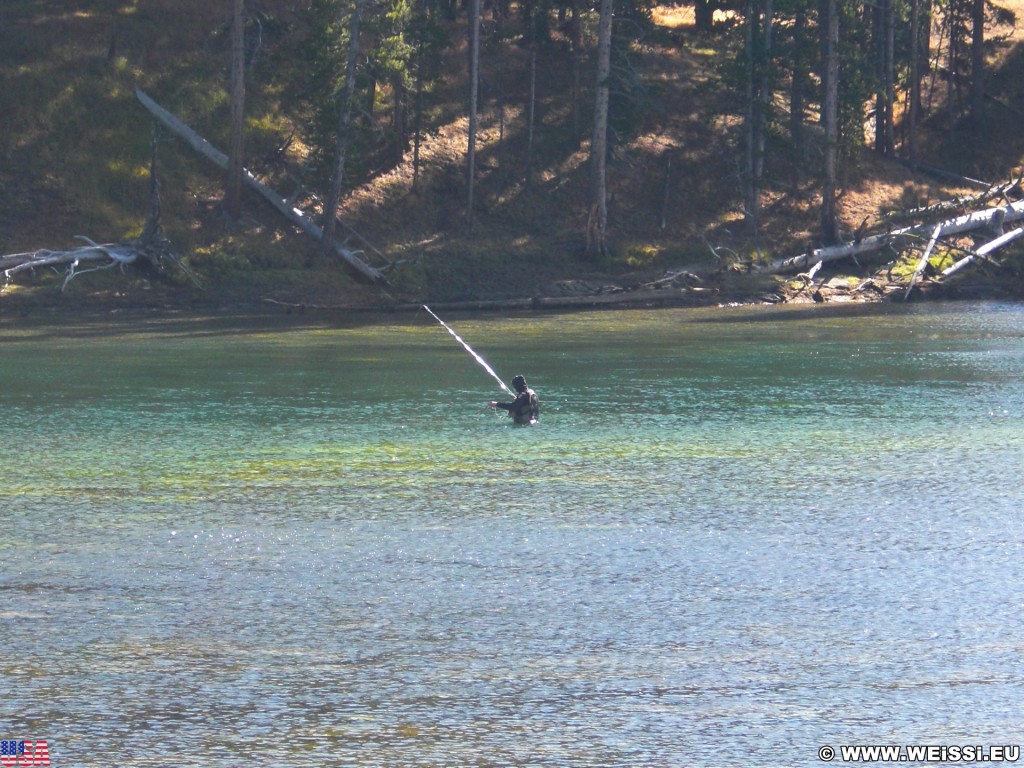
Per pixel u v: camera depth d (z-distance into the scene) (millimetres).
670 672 17703
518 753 15117
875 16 117812
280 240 93250
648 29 99375
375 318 79062
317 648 18719
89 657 18375
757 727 15844
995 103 127562
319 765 14789
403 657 18328
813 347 61938
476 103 102375
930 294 91625
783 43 104062
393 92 105500
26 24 108750
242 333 69562
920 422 39438
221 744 15352
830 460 33438
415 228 98938
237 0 94188
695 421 39844
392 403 43750
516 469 32375
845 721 16031
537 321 77125
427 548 24547
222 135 102312
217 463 33125
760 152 99062
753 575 22641
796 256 97312
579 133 110688
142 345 63344
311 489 29969
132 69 104875
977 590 21688
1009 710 16359
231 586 22016
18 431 38094
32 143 95375
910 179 113938
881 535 25516
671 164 109625
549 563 23484
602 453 34469
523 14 118000
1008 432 37562
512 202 103250
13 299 81125
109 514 27484
